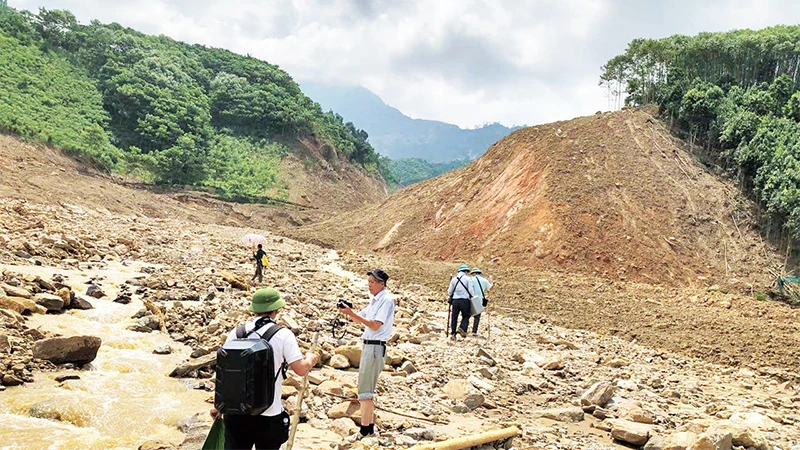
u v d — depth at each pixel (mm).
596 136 45438
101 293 13188
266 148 92625
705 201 40062
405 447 7188
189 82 100562
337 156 101625
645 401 11812
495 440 7902
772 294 33250
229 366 4512
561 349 16562
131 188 64938
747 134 44531
